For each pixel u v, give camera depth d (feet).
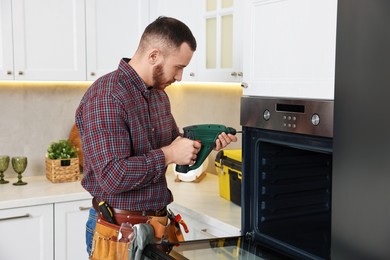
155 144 7.20
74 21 10.58
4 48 10.03
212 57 9.71
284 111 6.07
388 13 4.25
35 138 11.55
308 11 5.91
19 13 10.09
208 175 11.43
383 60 4.31
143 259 6.14
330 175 7.22
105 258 6.85
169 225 7.15
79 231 10.18
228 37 9.23
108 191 6.47
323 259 5.80
